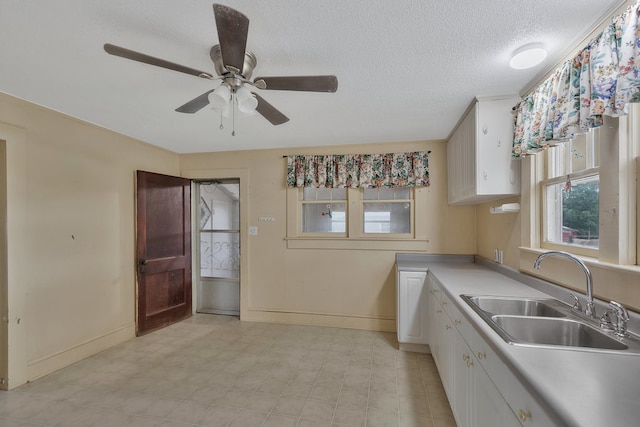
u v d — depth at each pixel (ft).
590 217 5.26
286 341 10.54
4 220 7.27
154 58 4.32
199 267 13.97
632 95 3.68
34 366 7.86
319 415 6.52
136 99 7.43
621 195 4.24
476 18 4.45
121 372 8.33
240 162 12.95
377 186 11.62
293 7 4.19
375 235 11.86
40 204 8.00
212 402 6.98
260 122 9.12
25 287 7.64
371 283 11.80
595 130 5.15
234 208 13.89
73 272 8.85
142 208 11.12
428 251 11.42
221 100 4.87
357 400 7.06
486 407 4.18
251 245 12.80
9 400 6.97
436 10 4.28
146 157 11.66
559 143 5.56
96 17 4.42
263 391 7.43
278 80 4.88
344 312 12.01
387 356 9.37
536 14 4.37
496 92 7.03
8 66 5.84
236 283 13.78
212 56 5.22
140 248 11.04
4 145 7.23
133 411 6.64
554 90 5.28
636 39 3.59
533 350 3.49
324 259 12.19
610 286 4.43
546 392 2.64
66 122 8.66
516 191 7.20
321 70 5.98
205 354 9.50
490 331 4.06
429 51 5.33
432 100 7.48
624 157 4.23
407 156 11.40
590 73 4.33
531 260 6.79
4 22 4.50
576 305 4.96
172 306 12.34
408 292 9.61
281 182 12.59
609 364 3.16
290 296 12.46
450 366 6.43
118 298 10.34
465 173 8.47
